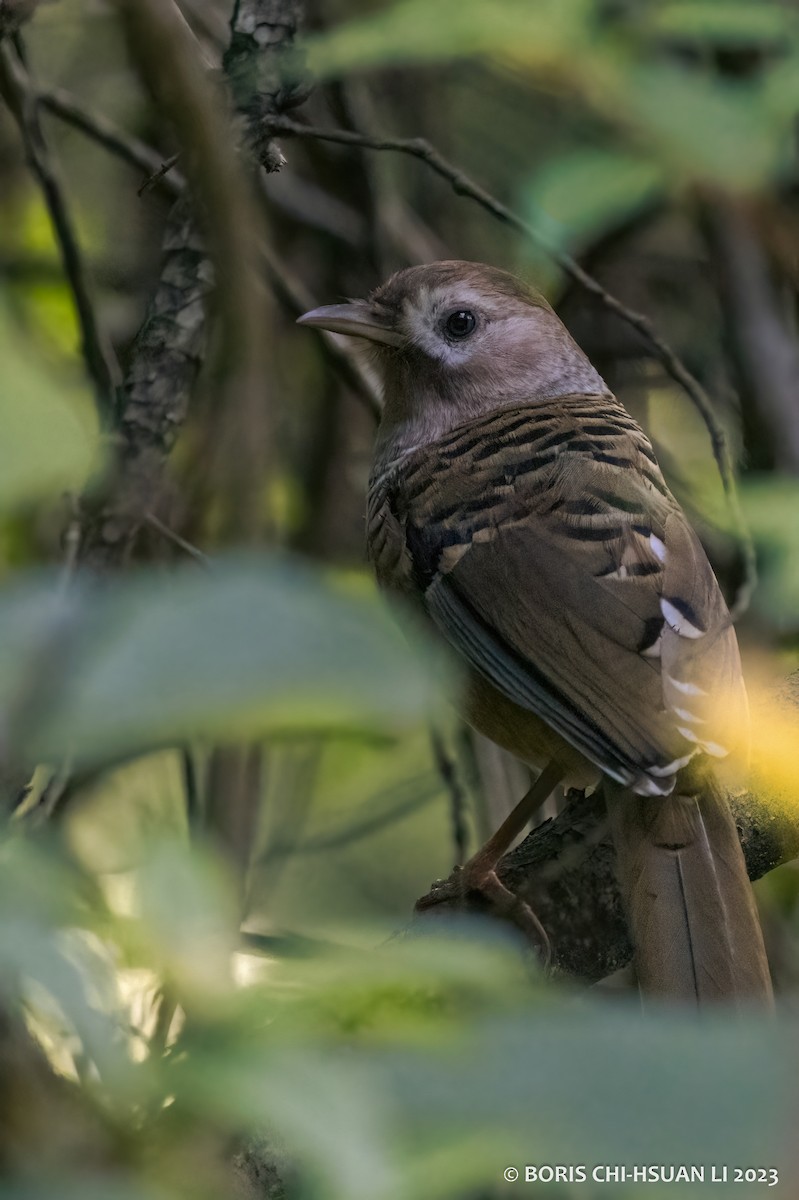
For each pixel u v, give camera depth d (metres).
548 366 8.88
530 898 6.33
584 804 6.98
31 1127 2.65
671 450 11.53
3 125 9.89
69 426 5.98
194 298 6.07
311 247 11.07
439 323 8.80
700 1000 5.61
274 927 8.02
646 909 5.93
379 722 1.94
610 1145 2.12
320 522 10.84
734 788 6.73
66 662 2.04
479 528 7.51
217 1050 2.63
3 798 3.66
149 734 2.00
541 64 6.60
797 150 8.02
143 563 8.21
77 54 10.80
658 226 11.84
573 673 6.86
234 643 1.96
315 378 11.09
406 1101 2.40
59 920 2.53
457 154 11.66
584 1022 2.29
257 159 6.13
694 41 8.30
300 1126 2.36
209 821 8.33
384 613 2.07
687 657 6.77
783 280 10.52
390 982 2.87
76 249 7.64
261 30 6.22
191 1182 2.80
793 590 7.59
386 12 6.64
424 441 8.66
